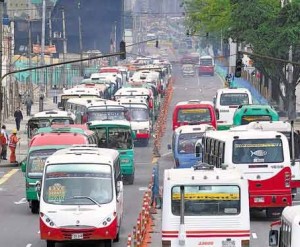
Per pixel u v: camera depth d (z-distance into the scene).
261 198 71.19
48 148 76.44
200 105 123.94
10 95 181.50
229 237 51.44
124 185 95.12
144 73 197.12
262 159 71.19
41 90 185.25
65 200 59.47
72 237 58.28
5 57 184.25
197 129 96.31
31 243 63.06
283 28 168.12
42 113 115.94
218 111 136.75
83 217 58.38
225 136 72.44
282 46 167.25
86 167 60.91
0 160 117.38
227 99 137.25
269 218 72.81
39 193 61.75
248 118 112.94
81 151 64.19
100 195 59.81
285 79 169.50
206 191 51.62
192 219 51.34
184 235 51.12
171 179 51.53
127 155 94.88
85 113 126.12
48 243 59.44
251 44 176.38
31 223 71.88
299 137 82.81
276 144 71.50
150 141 143.88
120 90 156.12
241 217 51.47
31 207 76.75
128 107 137.12
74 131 82.25
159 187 86.00
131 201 83.00
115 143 95.00
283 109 178.62
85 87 166.25
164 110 173.88
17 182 98.94
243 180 51.62
